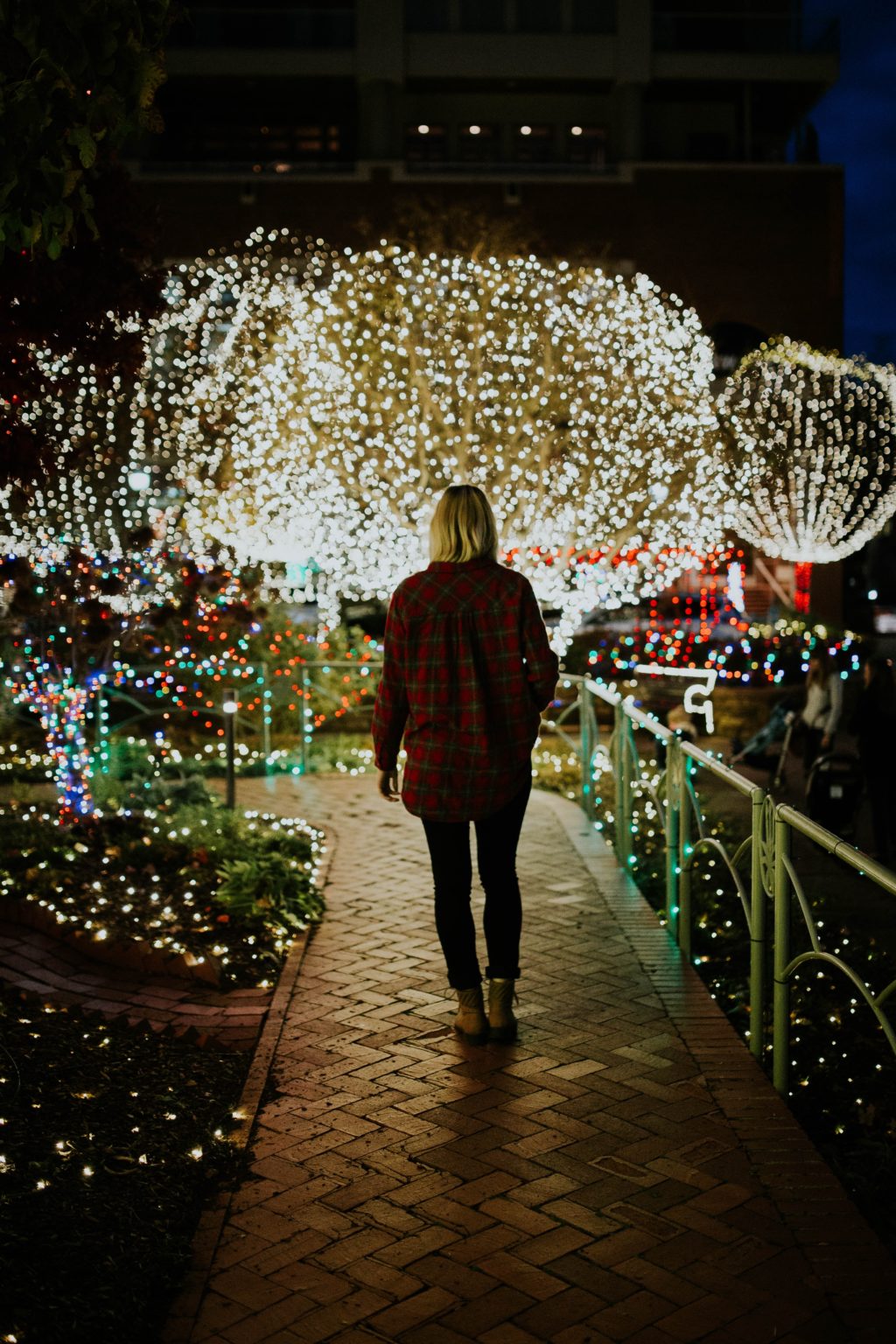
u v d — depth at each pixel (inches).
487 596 165.3
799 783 480.1
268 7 1068.5
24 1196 132.6
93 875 269.3
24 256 163.9
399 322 603.8
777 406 775.1
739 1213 130.2
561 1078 165.2
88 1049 177.9
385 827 339.0
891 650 1051.3
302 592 619.5
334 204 1032.2
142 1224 129.2
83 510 417.4
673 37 1094.4
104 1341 109.2
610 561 590.2
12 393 176.1
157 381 523.2
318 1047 177.2
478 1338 109.3
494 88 1107.3
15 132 125.2
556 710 593.3
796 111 1158.3
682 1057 172.2
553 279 590.6
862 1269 119.3
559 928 235.8
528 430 565.6
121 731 524.1
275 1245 125.5
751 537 802.2
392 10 1055.6
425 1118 153.7
